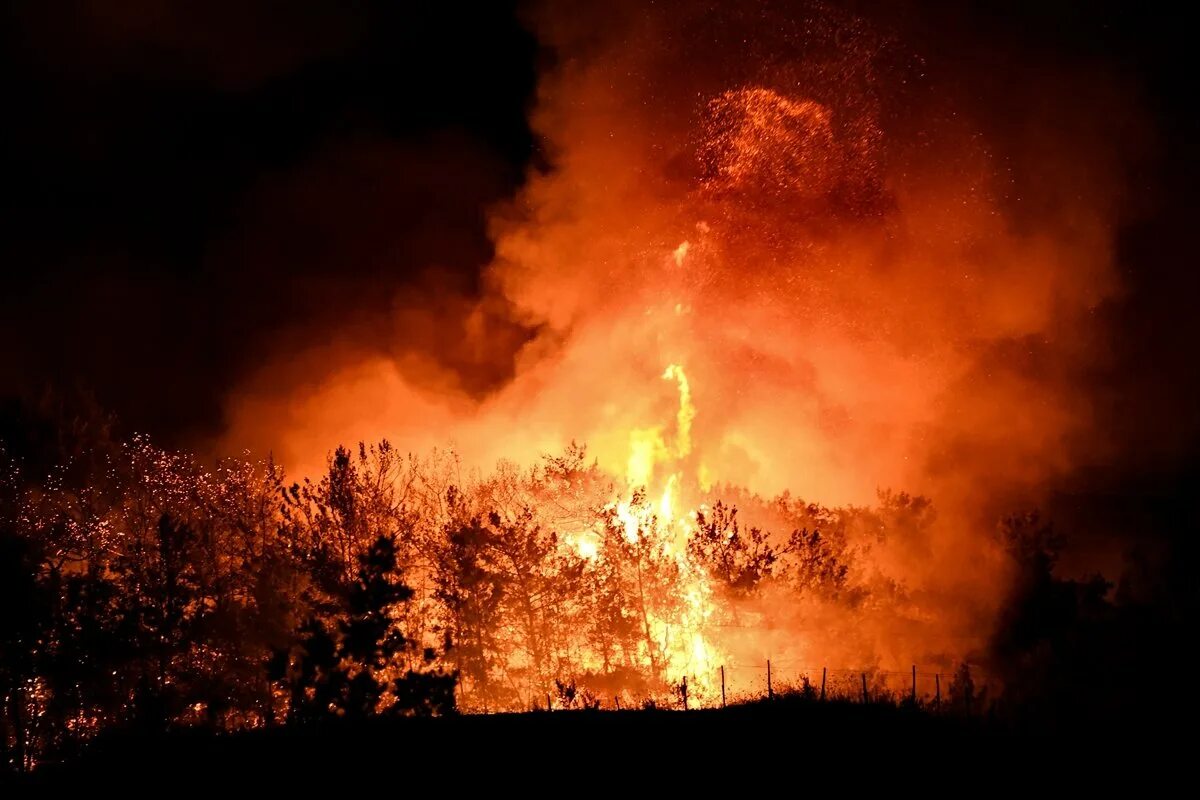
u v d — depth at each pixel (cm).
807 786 1512
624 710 1970
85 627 2197
